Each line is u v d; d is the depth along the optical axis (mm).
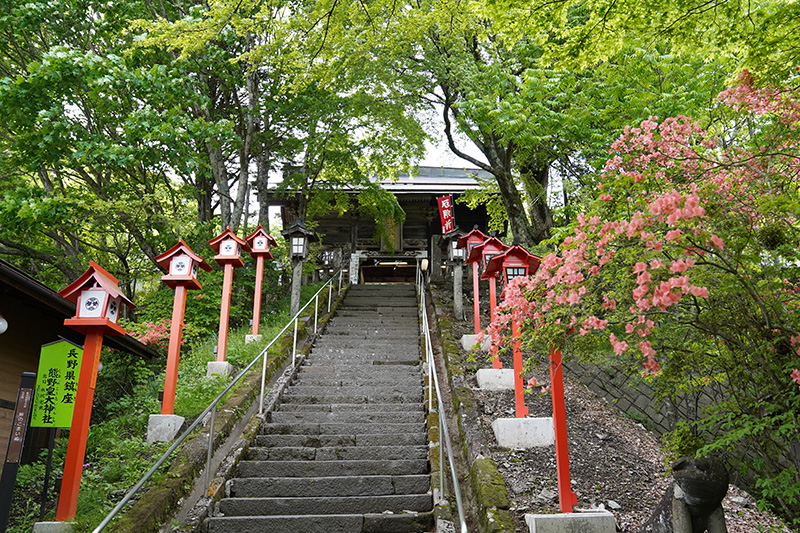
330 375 9273
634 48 8484
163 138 10477
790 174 4293
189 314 12188
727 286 3516
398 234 21062
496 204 16453
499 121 9953
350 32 9164
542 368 9422
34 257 12438
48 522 4859
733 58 6777
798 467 3629
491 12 5074
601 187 4016
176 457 6188
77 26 12375
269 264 15008
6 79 9969
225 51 12453
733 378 4016
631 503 5617
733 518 5836
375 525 5238
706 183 3990
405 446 6633
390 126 14477
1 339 7000
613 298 3672
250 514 5473
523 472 5996
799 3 4016
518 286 4238
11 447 4855
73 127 10656
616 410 9164
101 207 10867
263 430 7246
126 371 10125
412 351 10836
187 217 12203
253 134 14930
